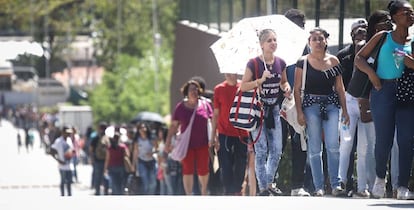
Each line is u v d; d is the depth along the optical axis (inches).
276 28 1053.8
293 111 998.4
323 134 997.2
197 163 1256.2
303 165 1021.8
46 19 6555.1
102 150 1985.7
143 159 1695.4
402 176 890.1
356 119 989.8
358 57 903.7
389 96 896.3
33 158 3656.5
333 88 968.3
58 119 5039.4
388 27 957.2
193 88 1251.2
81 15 6766.7
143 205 821.9
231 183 1181.1
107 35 5856.3
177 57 2367.1
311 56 962.7
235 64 1087.6
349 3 1268.5
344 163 992.9
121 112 4790.8
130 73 4857.3
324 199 861.8
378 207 794.8
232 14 1772.9
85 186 2667.3
